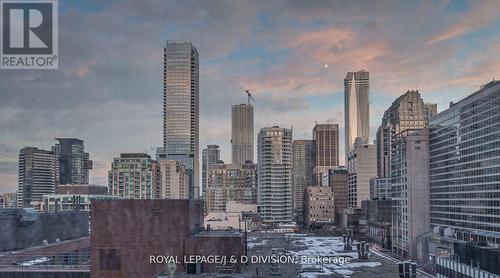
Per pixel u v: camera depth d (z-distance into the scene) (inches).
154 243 3629.4
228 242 3641.7
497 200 7869.1
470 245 5221.5
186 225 3644.2
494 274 4608.8
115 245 3627.0
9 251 4781.0
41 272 3533.5
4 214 5024.6
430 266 7327.8
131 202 3654.0
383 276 5206.7
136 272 3609.7
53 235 5664.4
